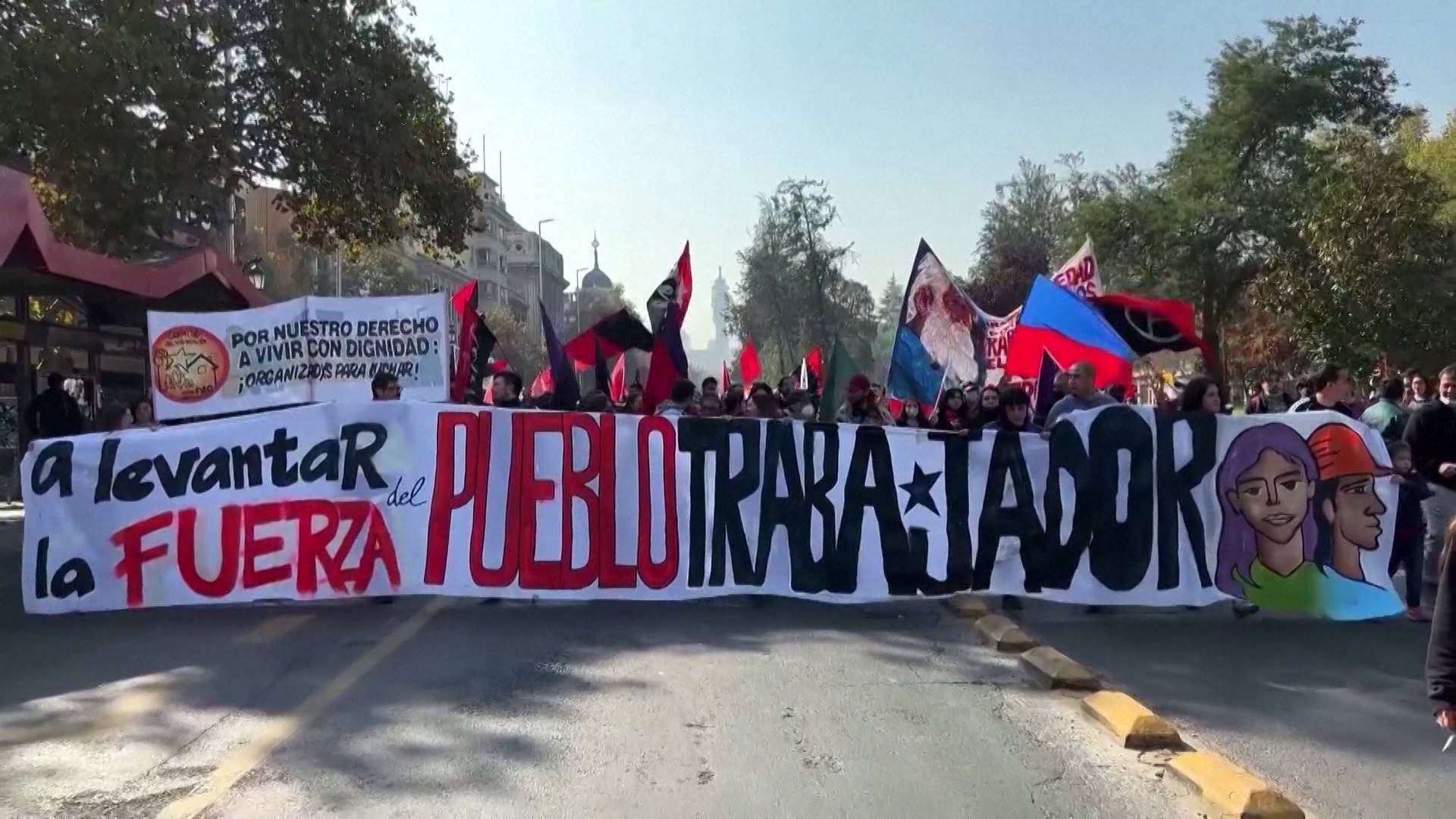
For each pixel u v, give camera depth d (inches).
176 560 319.6
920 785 183.6
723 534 330.3
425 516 326.3
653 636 289.3
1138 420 325.4
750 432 332.8
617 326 562.3
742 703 228.1
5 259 502.9
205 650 273.7
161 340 464.4
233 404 467.5
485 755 197.2
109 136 693.9
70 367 781.3
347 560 324.5
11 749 201.5
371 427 327.9
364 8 841.5
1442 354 978.7
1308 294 999.0
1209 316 1457.9
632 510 330.0
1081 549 324.5
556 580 326.6
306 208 972.6
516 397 370.9
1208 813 172.7
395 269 2333.9
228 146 769.6
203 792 179.9
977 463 330.0
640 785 183.2
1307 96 1374.3
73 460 318.3
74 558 315.9
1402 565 319.6
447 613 319.3
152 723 215.9
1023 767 191.8
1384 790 184.2
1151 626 308.8
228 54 809.5
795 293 2295.8
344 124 821.2
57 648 276.2
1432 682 132.0
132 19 681.6
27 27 659.4
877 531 329.7
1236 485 322.0
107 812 172.7
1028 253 2049.7
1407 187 956.0
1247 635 296.2
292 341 471.2
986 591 326.3
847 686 241.3
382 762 193.3
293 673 251.8
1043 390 447.2
